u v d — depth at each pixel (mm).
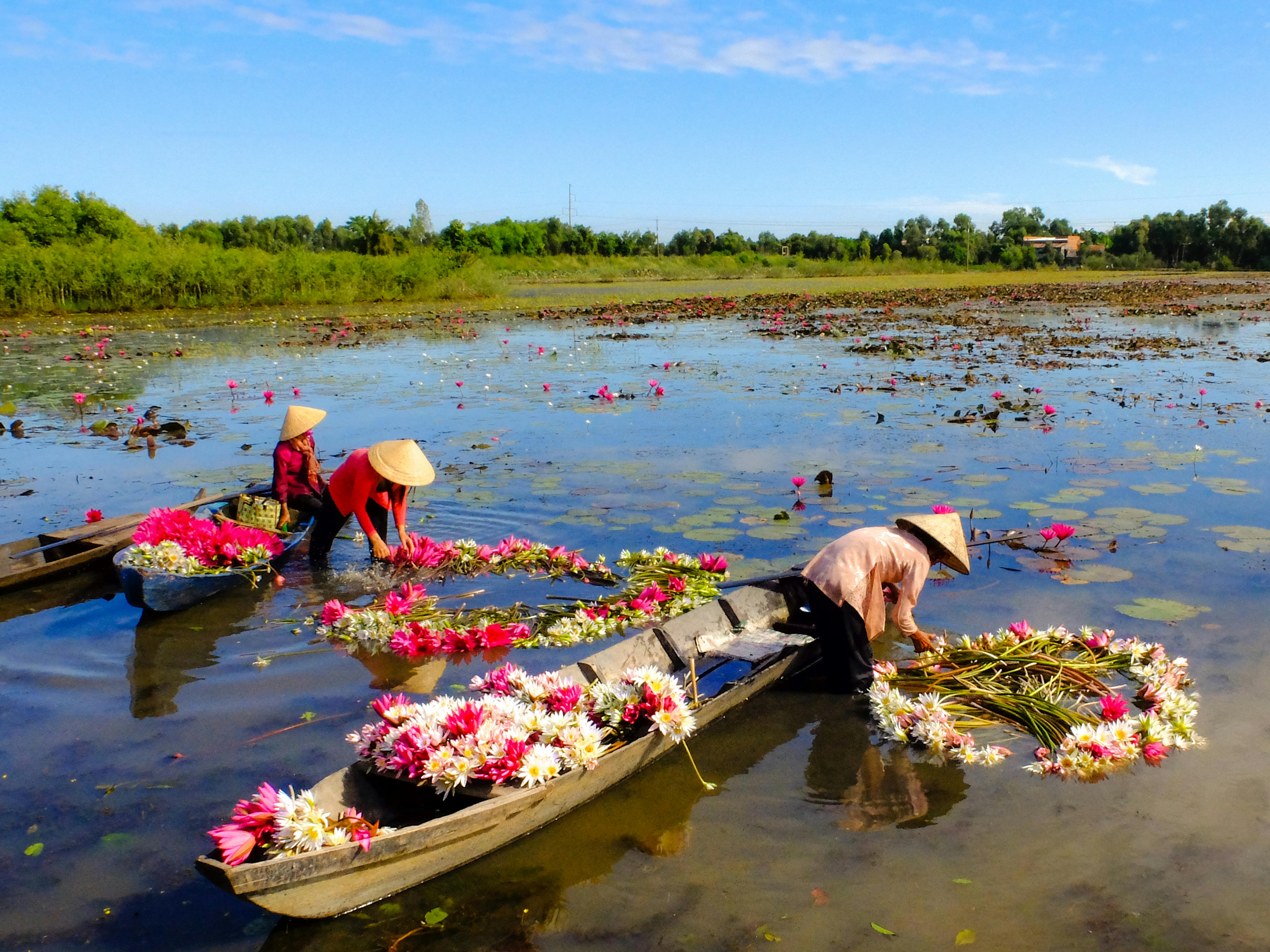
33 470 9102
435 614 5508
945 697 4457
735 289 44500
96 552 6422
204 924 3047
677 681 4715
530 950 2896
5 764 3988
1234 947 2820
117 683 4770
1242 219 83750
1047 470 8305
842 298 36156
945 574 5938
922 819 3553
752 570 6027
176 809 3648
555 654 5121
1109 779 3775
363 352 18750
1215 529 6559
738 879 3215
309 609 5805
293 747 4102
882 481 8078
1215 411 11039
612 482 8234
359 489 6309
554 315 27938
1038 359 16516
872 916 3016
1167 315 27531
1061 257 85625
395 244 51344
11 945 2939
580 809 3666
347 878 2990
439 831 3125
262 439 10508
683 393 13133
